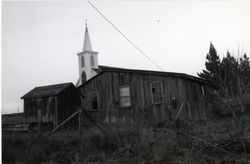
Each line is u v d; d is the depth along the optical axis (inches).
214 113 582.6
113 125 396.2
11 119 589.9
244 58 406.3
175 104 551.5
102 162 283.9
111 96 632.4
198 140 316.8
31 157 299.4
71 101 559.8
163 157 279.0
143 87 592.4
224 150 288.5
